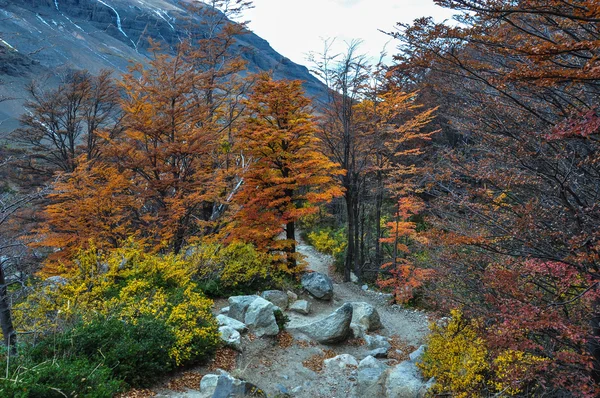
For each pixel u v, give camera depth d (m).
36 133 23.41
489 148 6.96
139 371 8.16
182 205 15.84
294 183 17.66
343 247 26.27
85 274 10.74
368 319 15.22
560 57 4.85
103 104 25.81
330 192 17.17
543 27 5.66
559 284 5.20
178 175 16.61
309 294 18.00
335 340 12.93
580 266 4.65
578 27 4.89
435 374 8.10
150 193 15.51
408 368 9.16
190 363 9.38
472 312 6.49
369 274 22.50
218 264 15.83
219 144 18.64
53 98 23.55
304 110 20.22
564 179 5.15
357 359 12.29
